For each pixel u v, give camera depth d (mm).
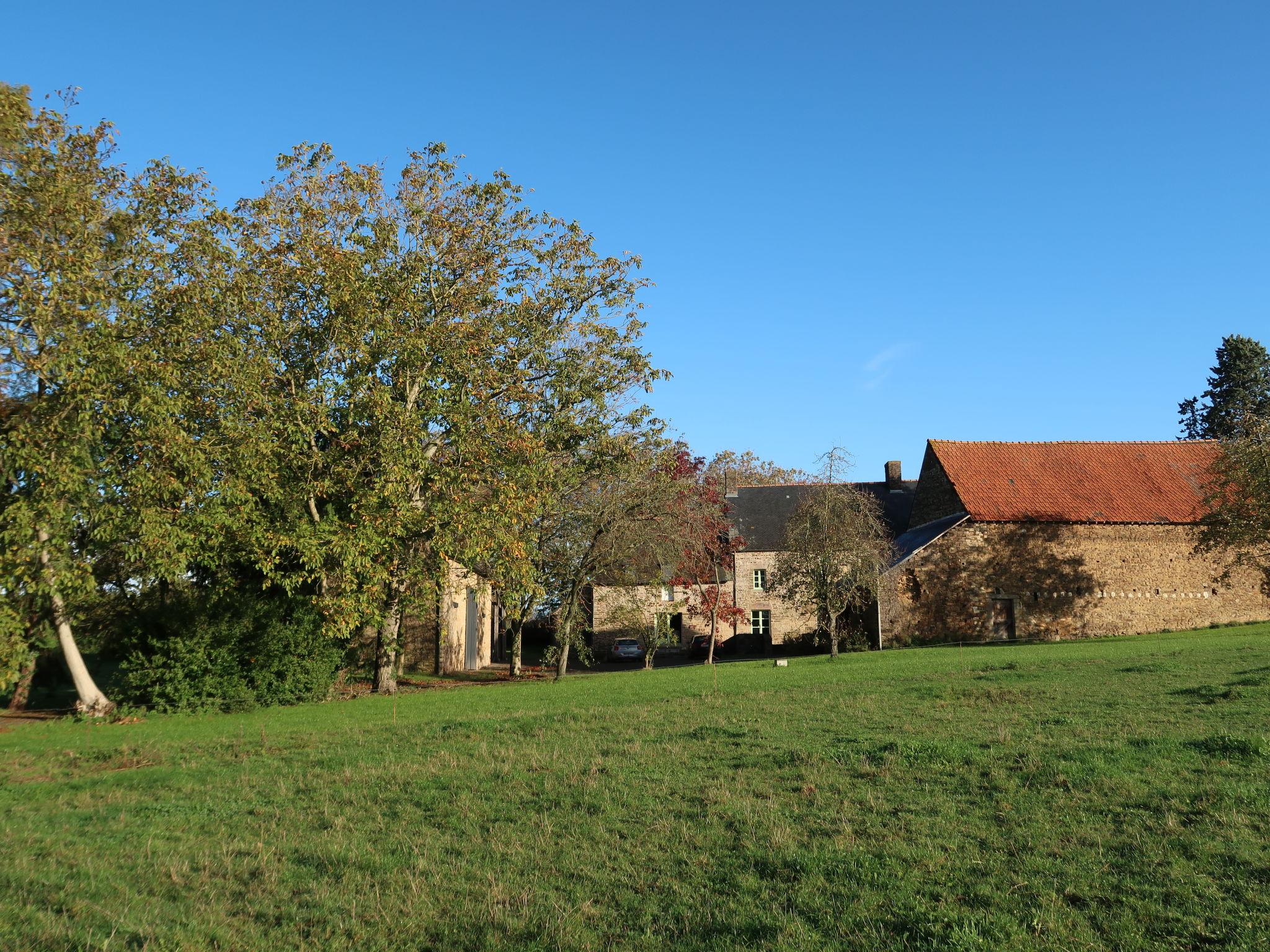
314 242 21375
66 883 7504
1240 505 34844
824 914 5977
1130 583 41469
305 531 20203
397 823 8938
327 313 21672
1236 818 7348
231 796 10609
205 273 20047
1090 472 44781
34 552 17438
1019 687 16969
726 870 6977
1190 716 12586
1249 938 5266
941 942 5434
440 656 35938
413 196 24281
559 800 9461
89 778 12336
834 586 31672
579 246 26359
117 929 6391
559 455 26328
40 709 22828
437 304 23016
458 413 21438
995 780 9094
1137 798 8133
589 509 28141
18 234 17766
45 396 18188
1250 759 9406
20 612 18203
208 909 6773
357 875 7359
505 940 5910
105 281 18578
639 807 9000
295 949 6008
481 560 24156
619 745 12688
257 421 20047
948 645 37719
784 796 9125
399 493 20359
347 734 15484
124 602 21938
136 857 8211
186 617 20641
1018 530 41344
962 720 13430
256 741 15102
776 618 51531
